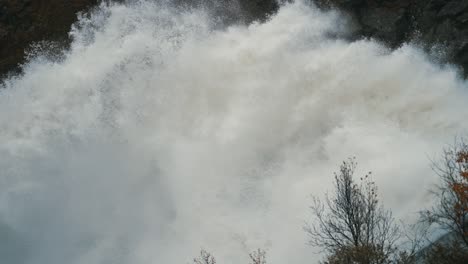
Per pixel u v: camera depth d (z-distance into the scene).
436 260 19.33
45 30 32.44
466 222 19.73
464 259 18.80
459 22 29.61
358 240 19.45
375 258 18.56
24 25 32.72
